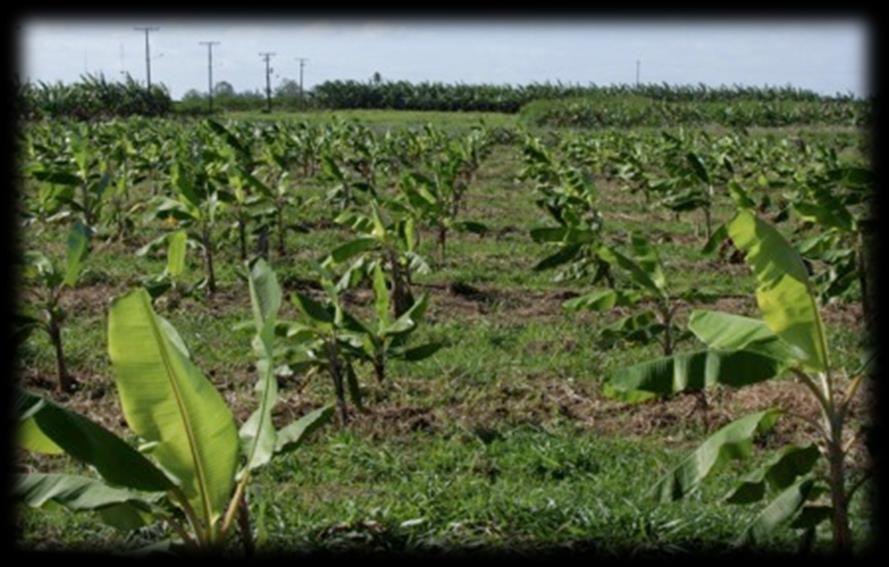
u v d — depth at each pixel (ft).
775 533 20.72
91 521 22.00
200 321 39.70
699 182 60.44
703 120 176.96
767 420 18.02
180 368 16.29
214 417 16.48
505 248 57.21
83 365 34.45
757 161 84.99
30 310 31.91
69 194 48.34
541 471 25.35
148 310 15.99
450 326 39.55
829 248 35.40
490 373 33.14
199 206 43.83
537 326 39.70
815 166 70.64
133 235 59.47
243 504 17.90
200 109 185.37
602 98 186.60
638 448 26.71
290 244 56.85
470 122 180.75
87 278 46.91
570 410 29.86
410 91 217.77
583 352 35.73
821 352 18.11
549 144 127.75
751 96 194.08
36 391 31.63
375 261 35.91
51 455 26.18
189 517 16.81
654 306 42.93
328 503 22.84
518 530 21.47
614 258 29.30
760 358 17.90
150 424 16.34
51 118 151.12
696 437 27.76
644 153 100.27
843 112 175.32
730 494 18.49
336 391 27.78
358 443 26.63
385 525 21.45
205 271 46.68
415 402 30.17
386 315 29.01
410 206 45.11
